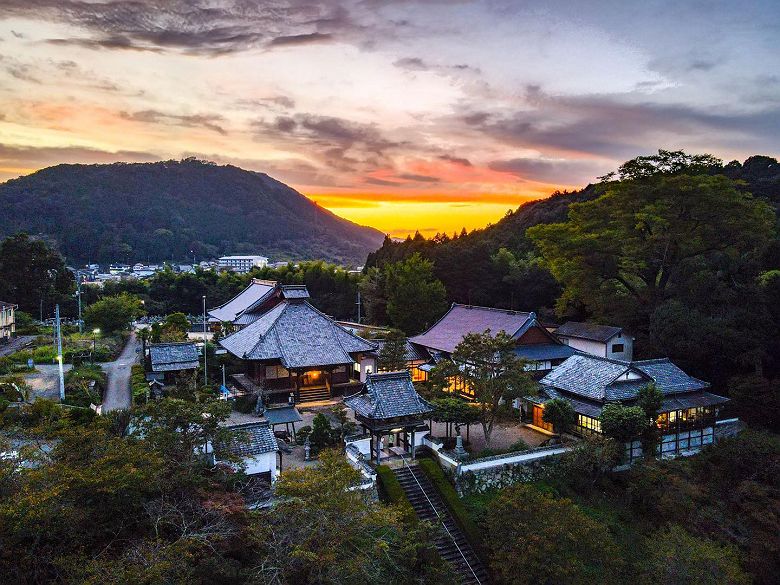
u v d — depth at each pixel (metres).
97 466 17.92
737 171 93.25
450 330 52.75
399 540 21.58
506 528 22.38
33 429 19.83
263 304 56.59
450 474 29.41
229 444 23.66
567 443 32.91
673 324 44.53
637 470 30.77
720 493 30.25
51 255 84.00
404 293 66.62
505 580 22.17
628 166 53.69
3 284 77.62
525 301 73.44
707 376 45.31
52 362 51.88
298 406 42.25
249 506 22.02
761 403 37.62
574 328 54.41
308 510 18.17
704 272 48.59
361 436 31.50
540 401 36.38
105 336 65.88
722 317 44.75
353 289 87.31
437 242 92.06
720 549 23.00
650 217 49.50
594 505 29.61
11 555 14.84
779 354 43.31
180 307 94.81
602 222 55.22
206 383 45.44
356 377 48.47
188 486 20.45
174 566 15.41
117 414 25.80
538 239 58.38
